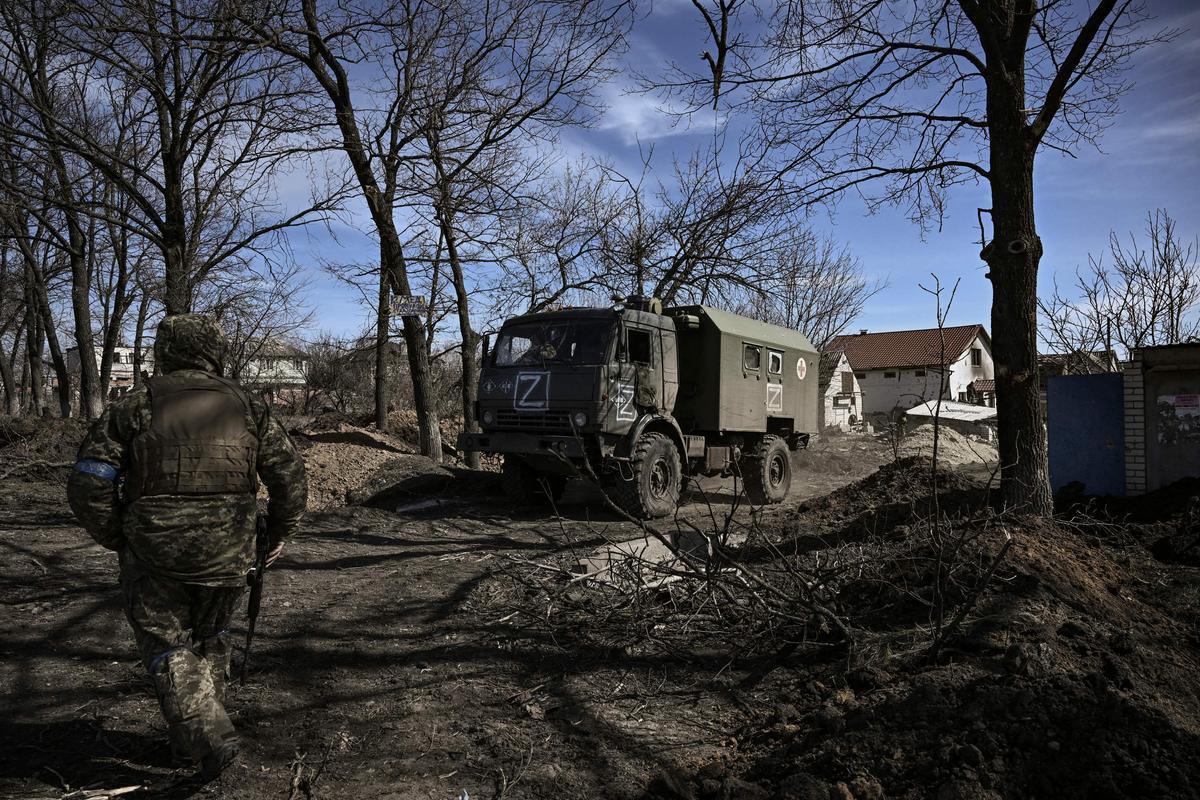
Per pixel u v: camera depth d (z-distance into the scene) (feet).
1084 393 23.98
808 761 9.11
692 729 10.92
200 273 41.88
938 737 9.02
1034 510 19.79
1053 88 19.62
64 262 67.87
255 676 12.52
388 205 40.24
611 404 29.25
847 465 58.08
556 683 12.51
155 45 38.06
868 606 14.38
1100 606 13.75
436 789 9.18
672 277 46.70
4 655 12.76
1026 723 9.04
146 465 8.61
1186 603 14.82
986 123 22.36
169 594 8.64
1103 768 8.25
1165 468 22.22
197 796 8.80
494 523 28.48
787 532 23.35
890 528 20.92
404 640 14.56
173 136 39.88
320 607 16.61
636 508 29.22
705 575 13.83
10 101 40.52
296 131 39.83
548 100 40.01
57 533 23.21
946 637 12.03
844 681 11.60
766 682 12.42
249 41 35.88
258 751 9.98
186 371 9.29
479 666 13.21
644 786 9.34
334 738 10.41
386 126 40.04
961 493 23.35
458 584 18.71
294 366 86.38
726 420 34.17
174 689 8.27
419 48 39.52
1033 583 13.62
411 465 35.29
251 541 9.18
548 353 30.45
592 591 16.79
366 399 95.71
